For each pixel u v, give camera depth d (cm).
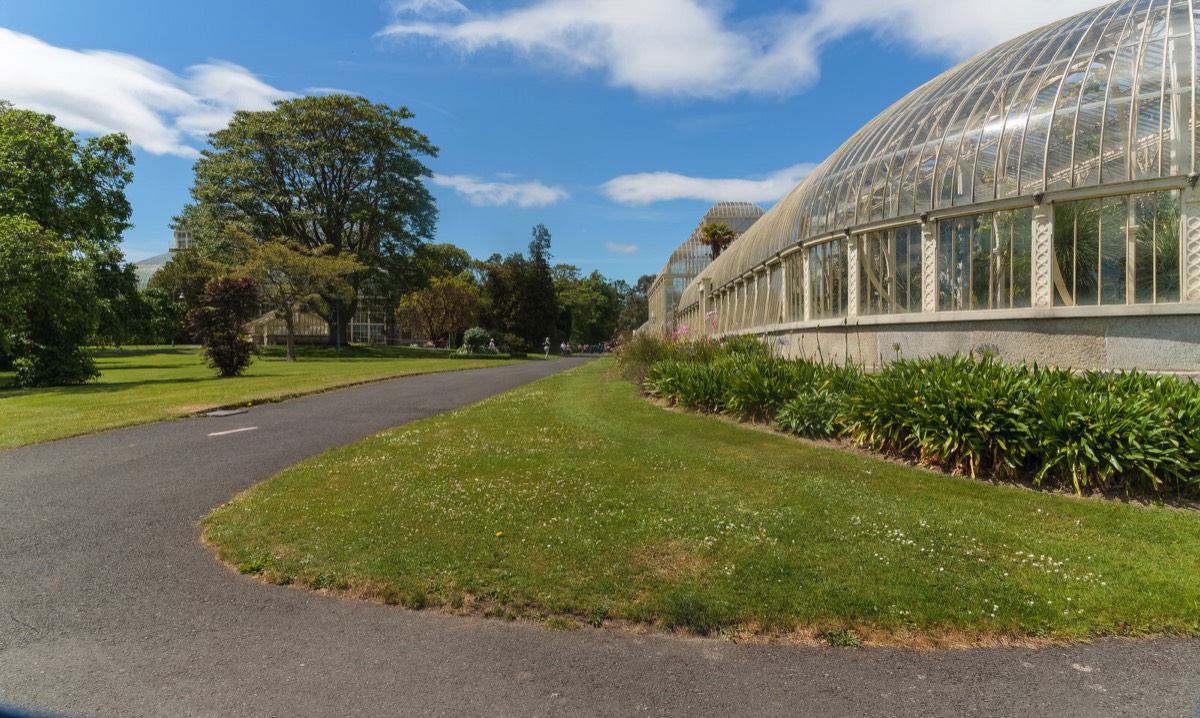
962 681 316
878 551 474
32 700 288
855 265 1358
